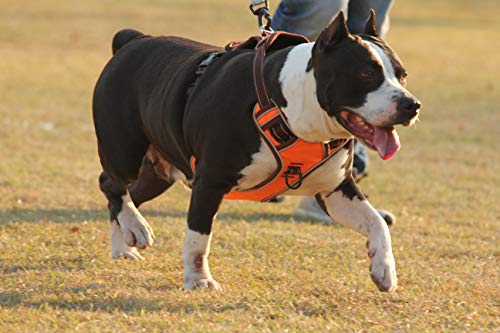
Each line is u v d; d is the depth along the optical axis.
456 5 61.06
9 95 24.03
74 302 7.98
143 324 7.30
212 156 8.14
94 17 44.56
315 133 7.78
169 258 9.87
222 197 8.34
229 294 8.27
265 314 7.69
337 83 7.42
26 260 9.57
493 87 29.56
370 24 8.08
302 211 12.72
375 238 8.37
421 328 7.49
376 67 7.36
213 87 8.24
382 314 7.86
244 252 10.29
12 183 13.96
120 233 10.02
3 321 7.35
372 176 16.14
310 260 10.02
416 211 13.55
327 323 7.48
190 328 7.17
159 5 50.47
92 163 16.17
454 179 16.09
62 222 11.59
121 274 8.98
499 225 12.65
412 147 19.28
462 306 8.24
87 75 29.27
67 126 20.02
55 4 48.53
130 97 9.47
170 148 9.06
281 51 8.07
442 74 32.69
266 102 7.86
